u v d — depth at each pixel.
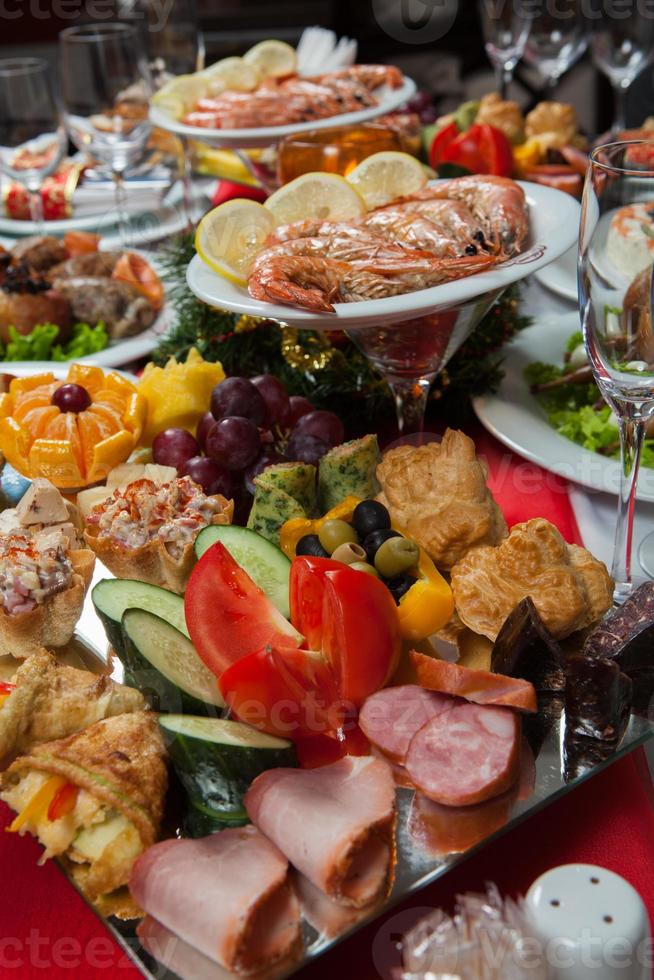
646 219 0.73
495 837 0.61
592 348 0.79
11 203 1.88
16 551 0.80
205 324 1.17
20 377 1.12
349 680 0.69
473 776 0.63
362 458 0.89
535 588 0.77
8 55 3.08
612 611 0.77
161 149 1.98
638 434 0.81
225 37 2.85
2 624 0.77
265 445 0.98
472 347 1.12
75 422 0.99
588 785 0.67
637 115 2.46
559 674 0.71
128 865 0.60
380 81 1.72
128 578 0.86
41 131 1.69
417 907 0.59
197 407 1.03
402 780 0.65
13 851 0.66
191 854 0.58
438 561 0.84
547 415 1.14
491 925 0.52
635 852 0.63
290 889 0.58
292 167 1.24
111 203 1.88
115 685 0.71
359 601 0.69
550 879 0.55
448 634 0.79
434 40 2.78
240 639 0.72
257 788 0.62
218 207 0.97
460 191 1.04
